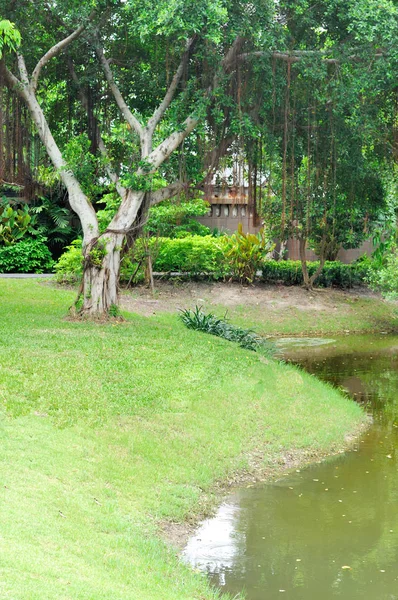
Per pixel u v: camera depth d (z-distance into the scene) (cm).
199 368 1367
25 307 1939
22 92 1784
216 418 1176
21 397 1051
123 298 2434
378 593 720
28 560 607
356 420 1366
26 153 1866
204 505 929
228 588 721
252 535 855
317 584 736
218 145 1841
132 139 1845
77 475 871
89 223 1781
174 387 1239
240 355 1545
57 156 1805
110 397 1130
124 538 761
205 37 1563
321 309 2695
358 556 807
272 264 2902
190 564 767
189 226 2944
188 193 1934
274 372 1488
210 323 1934
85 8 1759
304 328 2531
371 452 1198
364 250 3431
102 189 1867
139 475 930
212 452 1068
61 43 1798
